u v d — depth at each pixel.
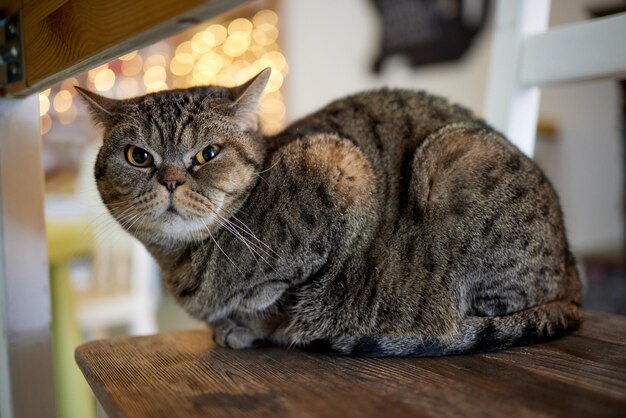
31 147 0.38
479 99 1.03
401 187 0.42
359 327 0.39
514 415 0.25
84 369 0.35
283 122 1.21
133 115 0.42
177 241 0.43
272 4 1.22
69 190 0.86
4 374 0.38
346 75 1.21
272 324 0.42
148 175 0.42
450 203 0.40
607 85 0.95
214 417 0.26
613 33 0.42
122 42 0.25
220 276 0.41
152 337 0.43
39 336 0.39
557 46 0.46
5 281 0.37
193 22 0.23
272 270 0.40
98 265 0.90
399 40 1.13
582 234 1.01
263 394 0.29
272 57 1.21
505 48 0.49
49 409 0.39
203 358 0.36
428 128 0.44
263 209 0.42
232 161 0.42
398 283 0.40
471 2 1.02
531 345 0.36
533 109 0.50
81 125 0.92
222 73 1.19
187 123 0.42
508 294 0.40
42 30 0.31
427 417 0.25
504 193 0.40
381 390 0.29
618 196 0.96
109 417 0.29
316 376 0.32
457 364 0.33
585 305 0.88
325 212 0.41
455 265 0.39
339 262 0.41
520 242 0.40
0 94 0.36
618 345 0.36
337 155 0.42
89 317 0.88
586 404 0.26
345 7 1.20
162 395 0.29
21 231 0.38
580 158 1.00
